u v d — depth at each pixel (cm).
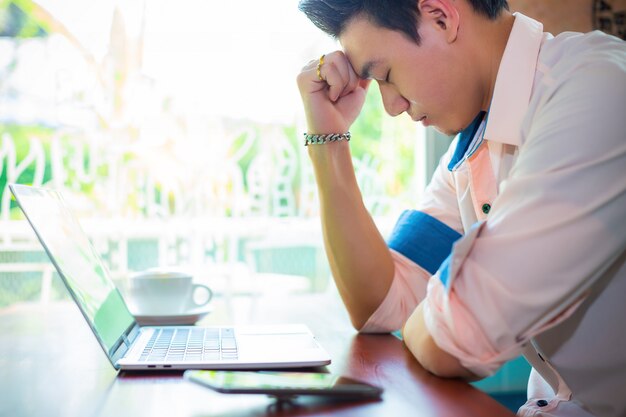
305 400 65
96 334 74
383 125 337
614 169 69
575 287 69
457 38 85
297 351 82
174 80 320
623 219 69
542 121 75
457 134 97
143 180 321
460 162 98
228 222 326
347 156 107
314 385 65
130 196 320
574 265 69
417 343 79
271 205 332
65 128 313
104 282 92
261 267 323
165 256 319
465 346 70
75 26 309
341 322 114
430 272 107
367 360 83
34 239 286
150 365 75
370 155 336
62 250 80
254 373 70
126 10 312
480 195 95
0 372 77
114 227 314
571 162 70
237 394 63
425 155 287
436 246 108
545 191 70
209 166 326
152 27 315
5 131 307
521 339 70
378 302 102
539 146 73
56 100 311
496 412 61
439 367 73
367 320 102
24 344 93
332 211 104
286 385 64
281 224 331
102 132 316
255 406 63
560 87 77
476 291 70
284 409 62
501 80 85
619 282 78
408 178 339
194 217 324
